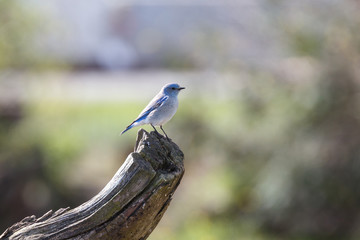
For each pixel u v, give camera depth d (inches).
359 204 625.0
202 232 641.0
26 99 764.0
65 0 1364.4
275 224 652.1
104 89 1164.5
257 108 660.7
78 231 241.9
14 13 746.8
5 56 767.1
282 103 645.9
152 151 248.5
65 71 874.1
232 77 667.4
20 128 722.8
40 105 757.9
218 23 674.2
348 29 613.0
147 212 242.1
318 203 629.9
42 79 780.0
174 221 667.4
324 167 623.5
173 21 1317.7
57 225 243.6
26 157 688.4
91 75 1406.3
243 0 664.4
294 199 633.0
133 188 238.5
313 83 627.8
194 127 695.7
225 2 672.4
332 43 620.7
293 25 634.8
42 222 247.1
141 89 1162.0
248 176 679.1
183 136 700.7
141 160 242.1
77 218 243.1
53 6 831.1
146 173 237.6
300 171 626.8
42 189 676.7
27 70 786.8
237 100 663.8
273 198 639.1
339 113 629.3
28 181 676.7
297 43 630.5
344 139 625.3
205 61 682.2
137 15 1454.2
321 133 630.5
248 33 660.7
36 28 768.3
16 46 764.6
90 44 1464.1
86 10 1469.0
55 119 766.5
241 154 678.5
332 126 630.5
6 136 713.6
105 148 778.2
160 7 1352.1
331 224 634.8
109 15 1480.1
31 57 784.3
